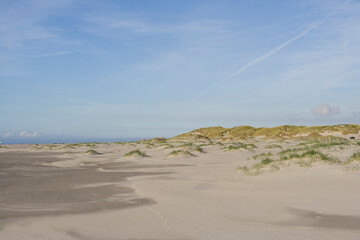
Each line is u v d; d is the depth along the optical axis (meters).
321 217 8.09
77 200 11.40
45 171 22.34
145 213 9.05
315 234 6.81
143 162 28.31
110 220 8.34
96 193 12.84
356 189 10.65
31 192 13.24
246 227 7.42
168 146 43.72
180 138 103.88
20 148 67.50
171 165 25.25
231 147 37.03
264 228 7.32
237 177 15.47
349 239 6.46
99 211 9.52
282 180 13.19
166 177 17.50
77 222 8.20
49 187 14.68
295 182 12.56
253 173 15.73
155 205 10.15
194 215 8.63
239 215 8.52
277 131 106.75
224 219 8.16
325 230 7.07
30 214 9.25
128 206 10.16
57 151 51.84
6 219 8.65
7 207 10.25
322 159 16.02
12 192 13.27
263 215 8.45
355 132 90.25
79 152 46.62
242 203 9.91
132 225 7.80
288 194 10.77
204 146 50.28
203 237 6.75
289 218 8.10
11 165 27.25
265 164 17.56
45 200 11.46
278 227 7.37
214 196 11.20
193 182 14.84
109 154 41.75
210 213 8.81
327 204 9.23
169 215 8.71
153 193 12.33
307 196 10.29
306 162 16.09
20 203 10.91
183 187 13.41
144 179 16.95
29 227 7.81
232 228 7.36
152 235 6.97
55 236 7.04
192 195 11.55
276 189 11.70
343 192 10.42
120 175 19.28
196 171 20.03
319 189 11.09
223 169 20.31
